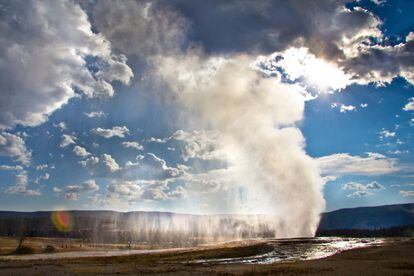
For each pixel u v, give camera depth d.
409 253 69.31
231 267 56.69
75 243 167.62
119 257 89.38
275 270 49.31
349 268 49.47
